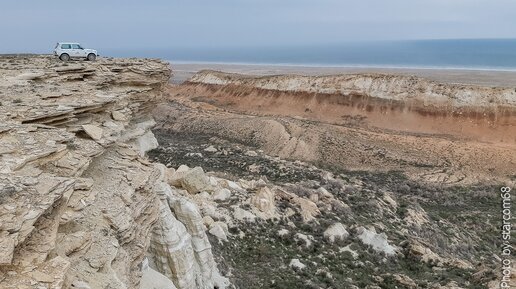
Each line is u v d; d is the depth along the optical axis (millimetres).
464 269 30391
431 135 83750
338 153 72562
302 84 110438
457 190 58625
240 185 37844
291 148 74938
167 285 16641
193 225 21359
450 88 92438
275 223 32438
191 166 51375
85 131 15320
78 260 10250
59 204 10148
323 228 33438
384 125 92500
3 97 16703
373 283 26969
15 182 9742
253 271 25625
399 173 65750
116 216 12711
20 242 8148
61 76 23156
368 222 37344
